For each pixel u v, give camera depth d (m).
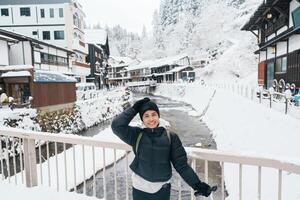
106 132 18.97
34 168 4.34
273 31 21.97
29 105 16.83
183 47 90.25
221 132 16.25
